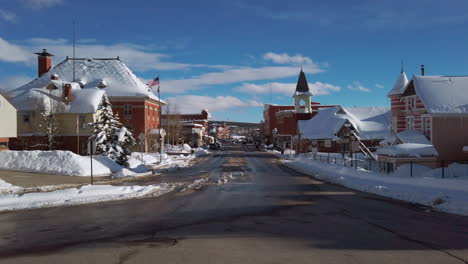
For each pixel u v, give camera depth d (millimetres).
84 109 45812
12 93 59062
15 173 25391
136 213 12461
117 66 65188
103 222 10992
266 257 7316
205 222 10875
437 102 28641
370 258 7246
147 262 7012
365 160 34969
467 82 30688
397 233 9391
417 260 7129
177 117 85375
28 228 10266
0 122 31500
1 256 7566
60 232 9734
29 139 45031
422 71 40156
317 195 16688
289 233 9430
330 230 9750
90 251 7844
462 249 7914
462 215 11852
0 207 13688
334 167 29250
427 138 30484
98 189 17578
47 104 45281
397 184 18906
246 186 20266
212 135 161250
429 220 11062
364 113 57031
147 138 58750
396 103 39781
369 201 14906
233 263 6922
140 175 27078
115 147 33938
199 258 7242
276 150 75812
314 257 7305
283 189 18938
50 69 65938
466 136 28094
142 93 58531
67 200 15219
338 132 52406
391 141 34000
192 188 19438
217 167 34750
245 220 11133
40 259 7320
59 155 27688
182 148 70125
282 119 88312
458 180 16016
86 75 62906
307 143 58969
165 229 9969
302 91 81500
